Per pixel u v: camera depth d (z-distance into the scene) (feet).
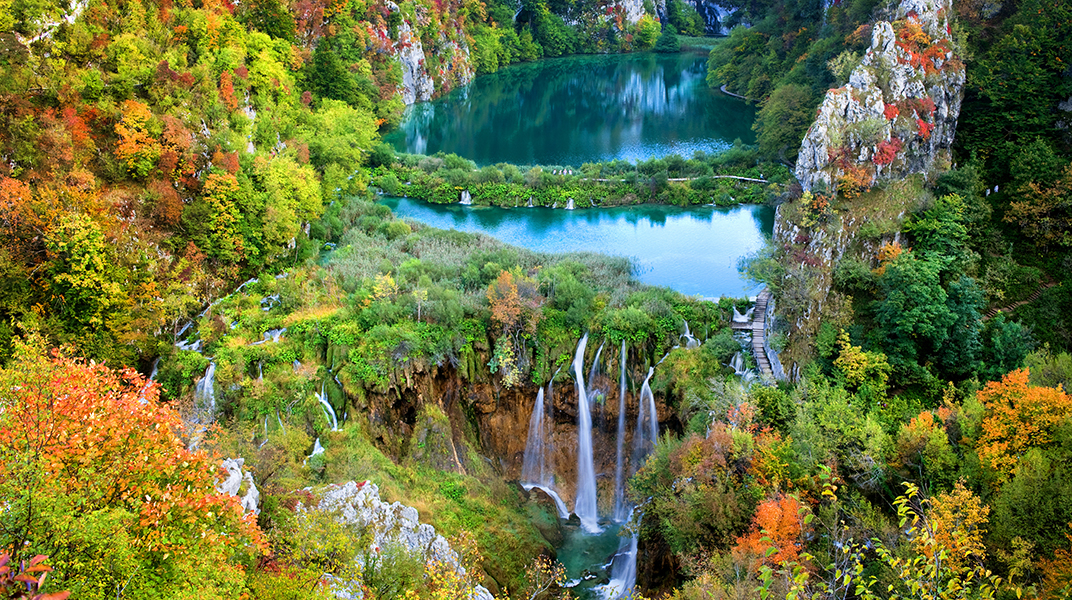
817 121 253.03
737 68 533.96
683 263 265.13
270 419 192.85
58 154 204.54
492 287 212.02
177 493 89.66
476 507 186.29
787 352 199.52
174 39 271.69
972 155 253.44
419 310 208.64
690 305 218.79
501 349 206.18
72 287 189.47
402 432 200.64
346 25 456.86
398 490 180.14
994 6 270.26
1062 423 135.33
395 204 337.11
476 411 209.46
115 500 85.92
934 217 229.25
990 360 195.11
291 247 254.06
